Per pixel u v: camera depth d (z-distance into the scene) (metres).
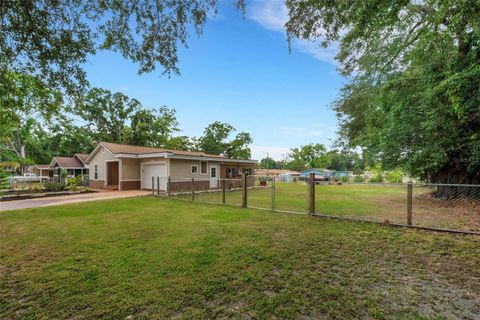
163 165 15.45
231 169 19.78
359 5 4.36
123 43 4.09
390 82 9.39
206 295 2.58
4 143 25.69
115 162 18.08
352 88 12.81
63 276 3.07
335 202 10.24
